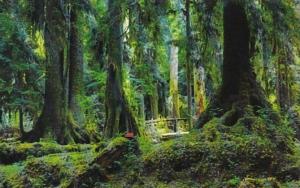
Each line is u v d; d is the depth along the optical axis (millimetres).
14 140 19797
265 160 10984
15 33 21359
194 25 19094
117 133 18453
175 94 34438
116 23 19375
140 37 19828
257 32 15289
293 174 10656
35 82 23047
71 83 21844
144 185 11172
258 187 9586
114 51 19938
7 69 21984
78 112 21609
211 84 21141
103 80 28438
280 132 12367
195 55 19219
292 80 22969
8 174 12914
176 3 22922
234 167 11016
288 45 19547
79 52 22359
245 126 12617
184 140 12258
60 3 19484
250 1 14188
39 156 15656
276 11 14109
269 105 13898
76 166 11898
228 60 14172
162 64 35719
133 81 32750
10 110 23219
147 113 41000
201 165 11258
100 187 11234
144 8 17750
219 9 15984
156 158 11664
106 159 11844
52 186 11703
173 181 11219
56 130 19516
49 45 19578
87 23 22969
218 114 13766
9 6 20125
